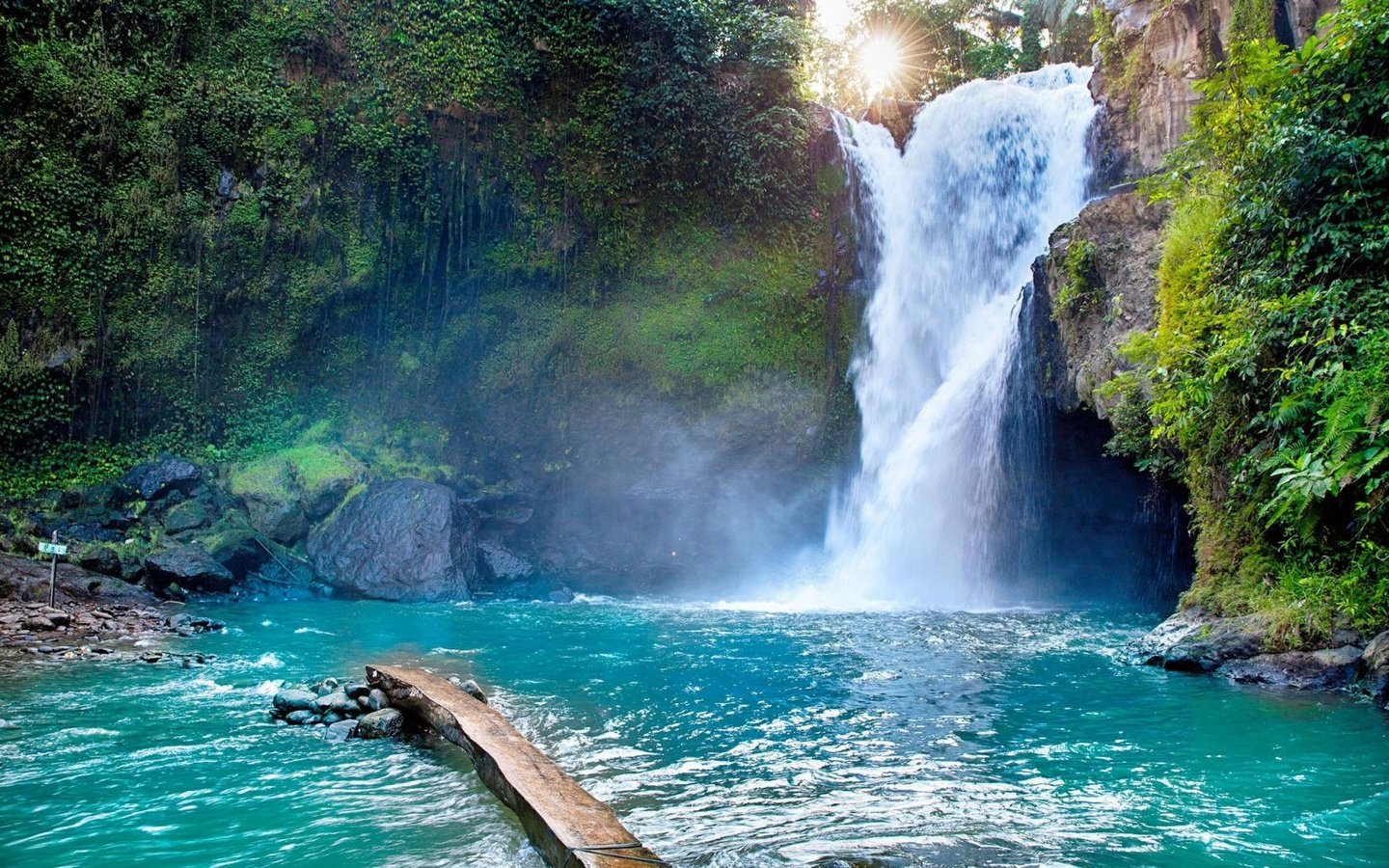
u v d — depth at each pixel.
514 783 4.66
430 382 19.86
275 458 18.31
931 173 21.59
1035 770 5.54
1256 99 10.03
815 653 10.13
